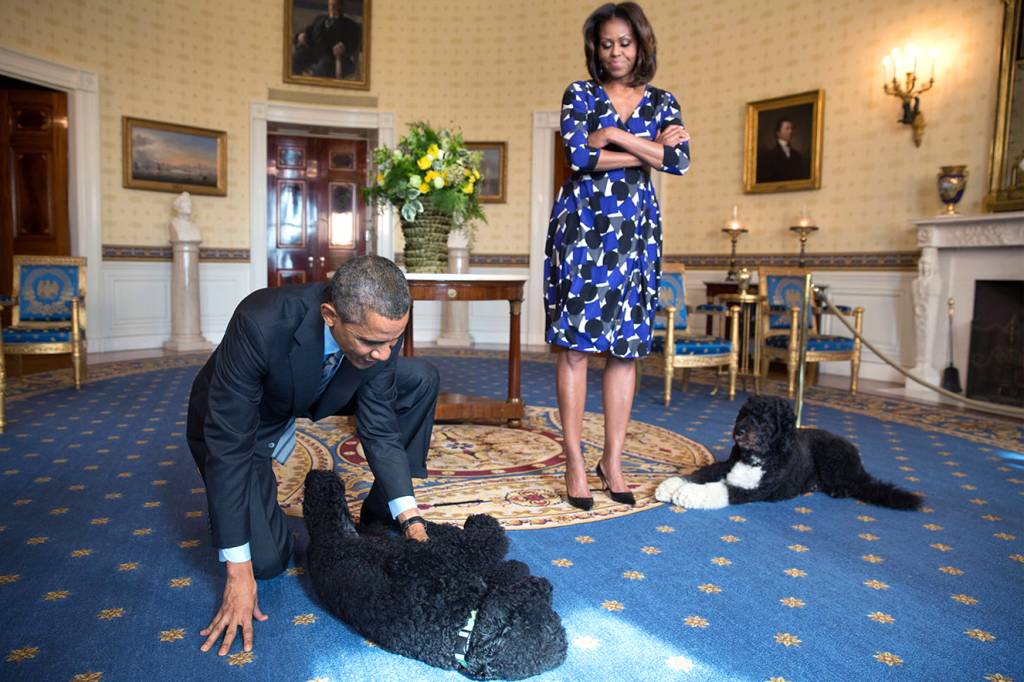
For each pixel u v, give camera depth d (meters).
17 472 3.34
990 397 6.15
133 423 4.50
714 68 8.52
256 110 9.54
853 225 7.42
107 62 8.33
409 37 10.02
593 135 2.72
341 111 9.91
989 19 6.39
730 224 7.91
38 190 8.26
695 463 3.71
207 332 9.41
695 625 1.93
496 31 9.89
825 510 2.94
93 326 8.34
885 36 7.12
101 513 2.77
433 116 10.09
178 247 8.69
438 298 4.24
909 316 7.01
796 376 6.02
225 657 1.72
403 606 1.68
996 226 6.00
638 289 2.83
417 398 2.48
